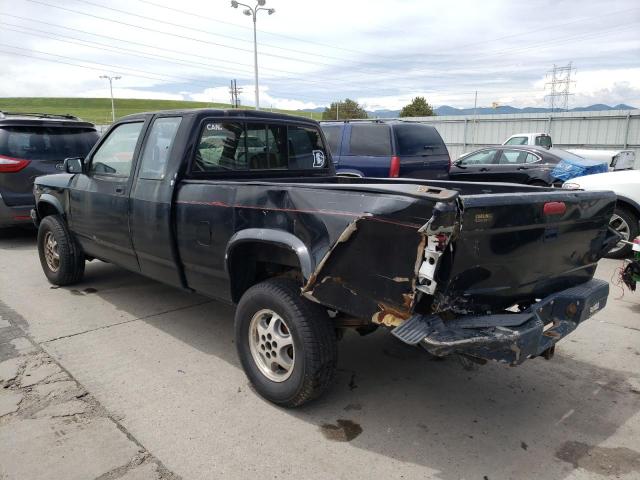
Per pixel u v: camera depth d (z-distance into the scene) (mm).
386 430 3125
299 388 3141
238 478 2672
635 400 3508
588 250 3473
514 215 2719
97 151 4973
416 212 2477
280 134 4746
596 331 4734
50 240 5879
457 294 2707
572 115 23344
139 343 4355
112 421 3166
